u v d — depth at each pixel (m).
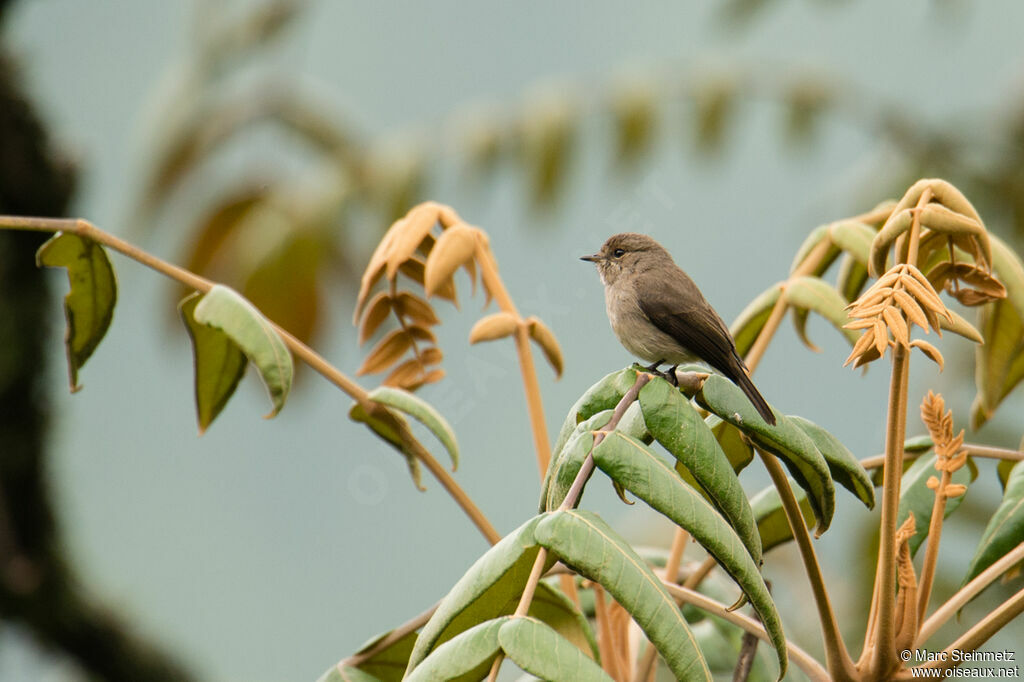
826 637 4.57
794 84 11.30
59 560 11.10
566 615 5.01
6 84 10.48
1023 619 9.20
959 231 4.69
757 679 6.08
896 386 4.30
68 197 10.85
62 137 10.99
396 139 11.16
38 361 10.79
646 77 10.91
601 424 4.11
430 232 6.30
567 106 10.77
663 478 3.70
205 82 12.34
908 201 4.80
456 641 3.38
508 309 6.00
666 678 8.41
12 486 10.77
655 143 10.64
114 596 11.62
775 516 5.51
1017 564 5.04
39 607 10.98
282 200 10.96
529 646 3.28
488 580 3.53
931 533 4.76
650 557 6.60
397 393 5.62
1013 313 5.82
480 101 11.35
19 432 10.77
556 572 4.94
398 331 6.55
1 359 10.62
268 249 10.67
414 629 5.02
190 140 12.16
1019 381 6.09
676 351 7.53
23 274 10.64
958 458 4.71
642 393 4.08
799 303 5.89
